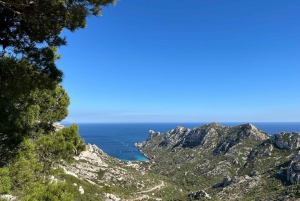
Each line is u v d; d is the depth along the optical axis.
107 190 78.25
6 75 7.53
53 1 8.45
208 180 150.12
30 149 9.45
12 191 8.53
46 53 9.63
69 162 13.07
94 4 9.55
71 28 9.89
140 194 105.94
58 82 9.34
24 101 10.41
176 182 155.00
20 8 8.29
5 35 9.21
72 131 12.81
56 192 8.46
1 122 8.87
